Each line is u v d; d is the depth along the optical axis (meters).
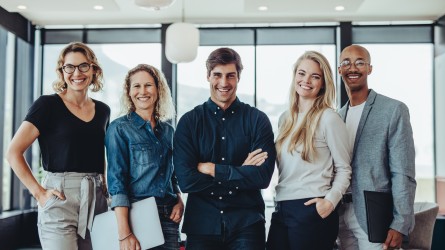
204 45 7.52
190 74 7.47
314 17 7.27
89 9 6.16
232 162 2.38
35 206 7.37
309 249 2.30
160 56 7.48
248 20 7.35
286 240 2.37
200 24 7.45
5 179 6.95
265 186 2.31
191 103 7.47
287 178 2.42
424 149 7.37
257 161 2.31
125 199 2.27
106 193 2.68
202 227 2.32
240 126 2.41
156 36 7.53
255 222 2.33
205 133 2.38
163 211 2.38
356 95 2.89
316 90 2.46
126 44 7.55
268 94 7.49
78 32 7.59
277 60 7.50
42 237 2.51
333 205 2.29
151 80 2.40
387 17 7.22
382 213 2.51
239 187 2.29
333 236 2.33
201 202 2.35
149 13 7.07
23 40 7.21
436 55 7.27
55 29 7.59
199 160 2.38
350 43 7.29
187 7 6.79
